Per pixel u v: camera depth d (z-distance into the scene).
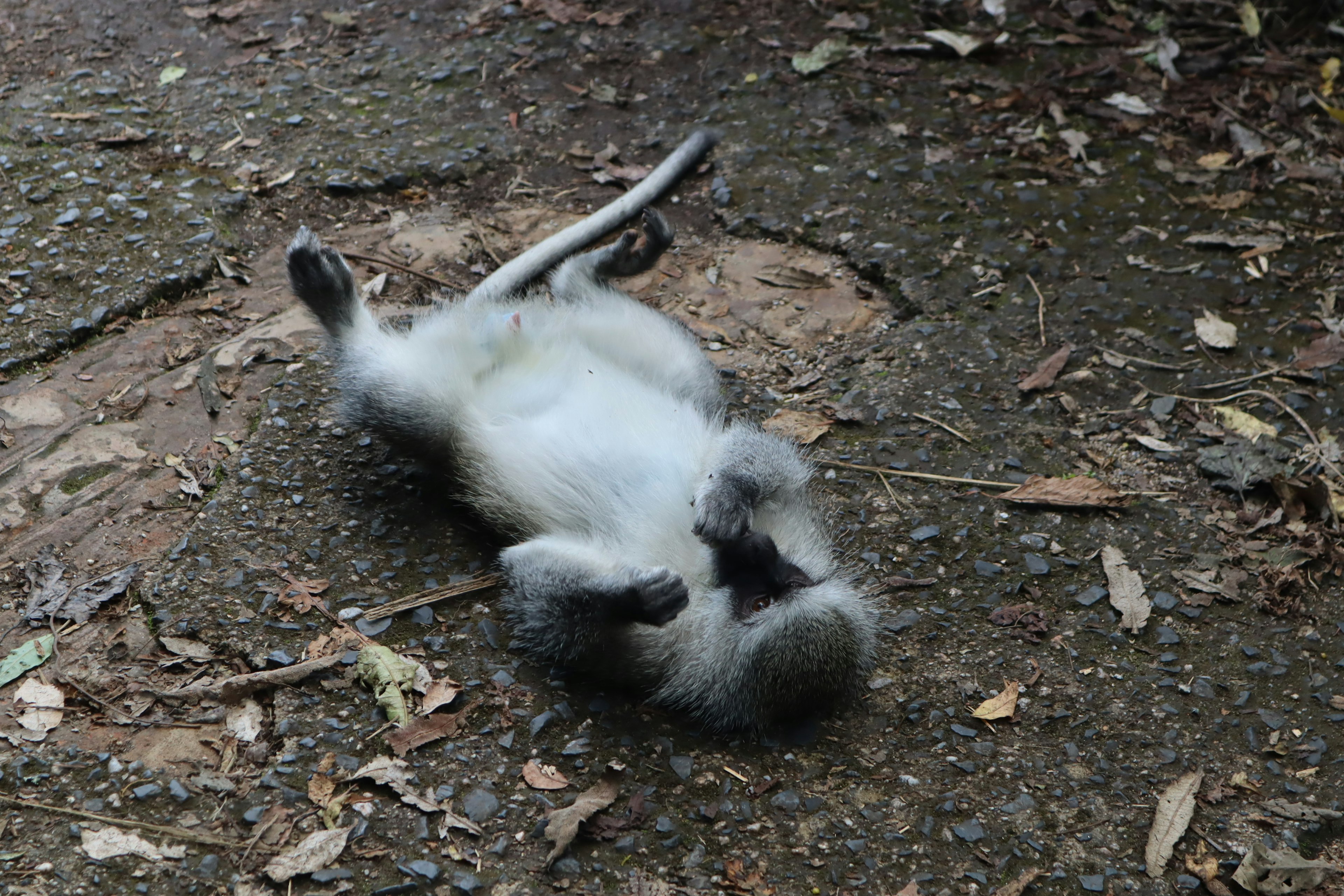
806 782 2.31
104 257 2.74
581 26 3.26
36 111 2.98
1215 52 3.27
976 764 2.34
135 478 2.49
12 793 2.23
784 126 3.08
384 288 2.77
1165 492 2.60
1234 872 2.28
